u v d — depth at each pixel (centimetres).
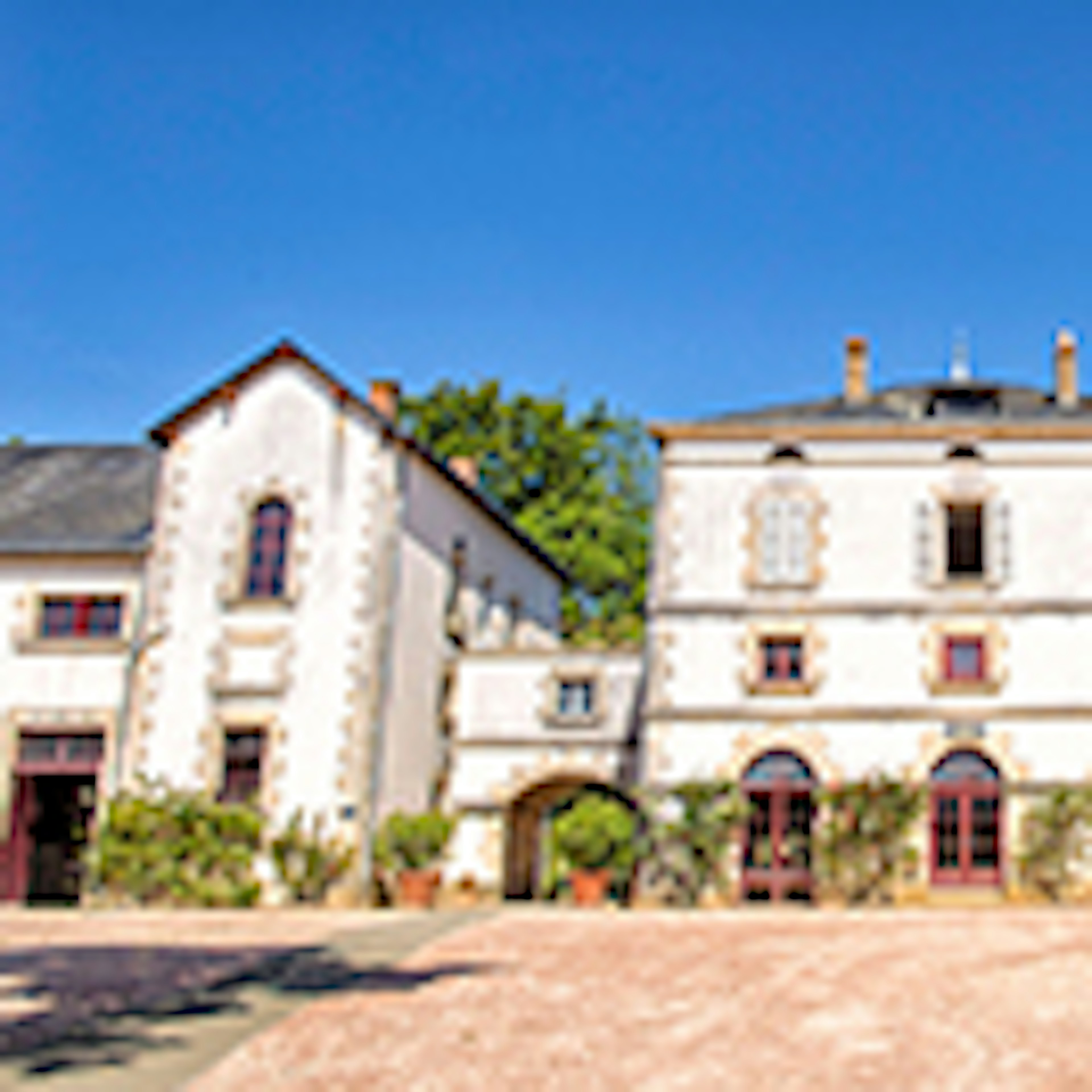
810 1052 1112
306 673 2462
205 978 1445
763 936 1738
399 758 2506
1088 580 2386
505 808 2614
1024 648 2370
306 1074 1051
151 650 2528
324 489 2542
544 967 1505
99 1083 1012
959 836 2330
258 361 2605
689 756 2395
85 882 2486
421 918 2064
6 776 2538
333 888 2362
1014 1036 1160
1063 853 2295
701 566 2462
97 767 2528
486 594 3034
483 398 4409
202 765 2459
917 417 2558
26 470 3034
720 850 2339
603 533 4222
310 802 2409
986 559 2409
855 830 2319
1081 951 1588
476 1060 1089
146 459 3055
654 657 2436
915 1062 1084
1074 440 2436
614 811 3359
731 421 2502
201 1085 1016
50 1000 1313
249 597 2511
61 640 2570
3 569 2631
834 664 2398
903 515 2444
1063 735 2333
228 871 2380
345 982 1420
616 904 2539
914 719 2361
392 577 2498
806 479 2477
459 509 2889
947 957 1548
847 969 1466
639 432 4603
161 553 2567
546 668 2661
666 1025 1206
